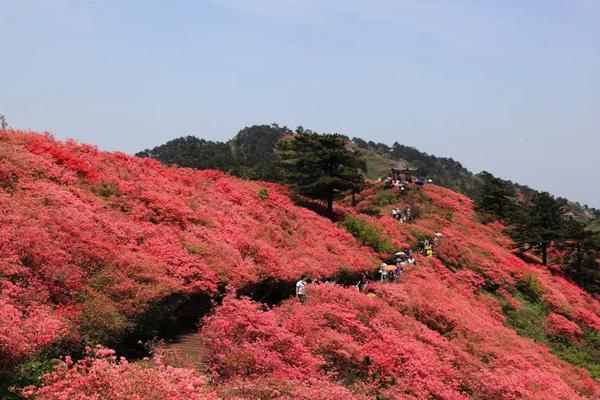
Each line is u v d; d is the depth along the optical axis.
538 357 26.05
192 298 18.34
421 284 31.41
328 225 38.53
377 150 183.50
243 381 12.57
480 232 56.88
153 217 22.28
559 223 51.62
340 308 20.17
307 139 46.66
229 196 32.78
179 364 13.55
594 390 24.86
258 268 22.41
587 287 50.62
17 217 15.63
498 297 39.16
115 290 14.85
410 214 56.28
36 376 10.87
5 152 20.30
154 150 140.88
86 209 19.23
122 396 9.27
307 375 14.00
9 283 12.83
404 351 17.80
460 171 189.88
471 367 19.92
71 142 25.91
